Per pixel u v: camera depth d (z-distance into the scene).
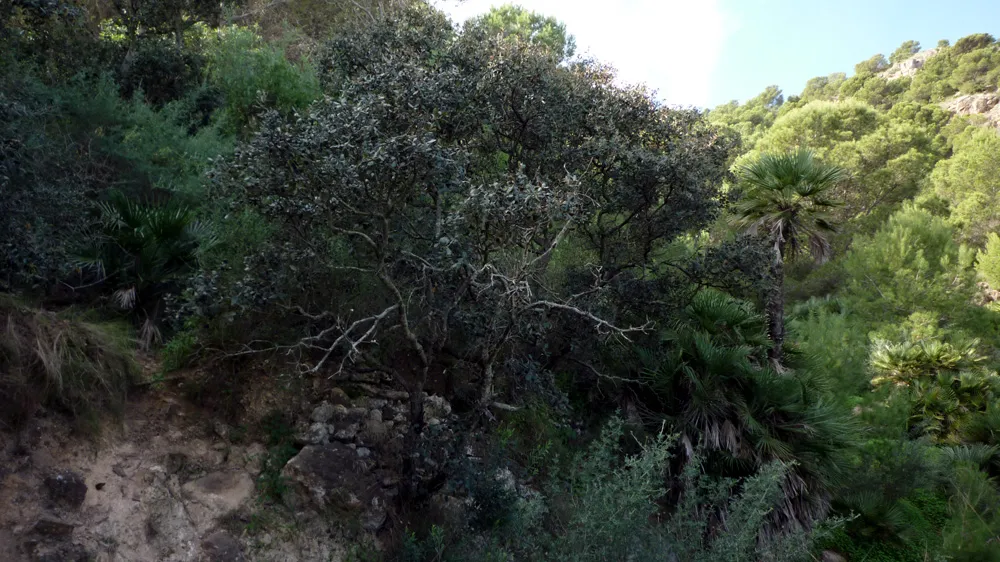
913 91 77.56
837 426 7.78
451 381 6.97
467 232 5.49
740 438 7.41
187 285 5.76
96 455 4.71
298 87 8.78
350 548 5.17
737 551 5.38
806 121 32.81
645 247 8.89
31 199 5.38
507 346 6.57
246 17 15.75
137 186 7.17
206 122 9.47
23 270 5.09
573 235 9.12
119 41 10.59
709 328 8.38
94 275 6.00
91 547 4.31
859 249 20.06
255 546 4.89
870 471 9.52
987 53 74.75
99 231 6.08
